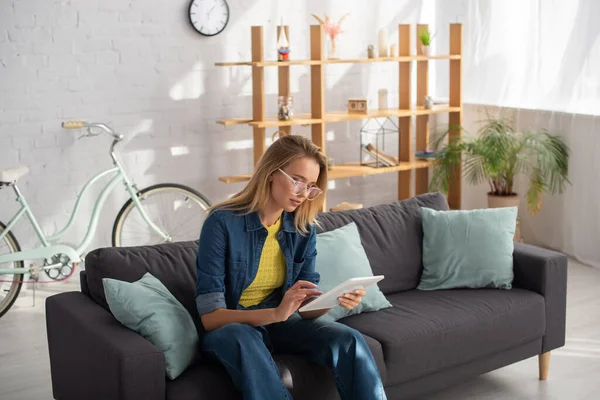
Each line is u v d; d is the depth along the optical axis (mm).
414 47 5992
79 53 4691
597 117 4875
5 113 4547
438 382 2926
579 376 3389
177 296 2723
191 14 4969
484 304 3086
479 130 5496
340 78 5676
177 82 5027
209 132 5195
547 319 3229
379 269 3246
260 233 2564
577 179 5074
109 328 2436
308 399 2531
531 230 5488
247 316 2451
